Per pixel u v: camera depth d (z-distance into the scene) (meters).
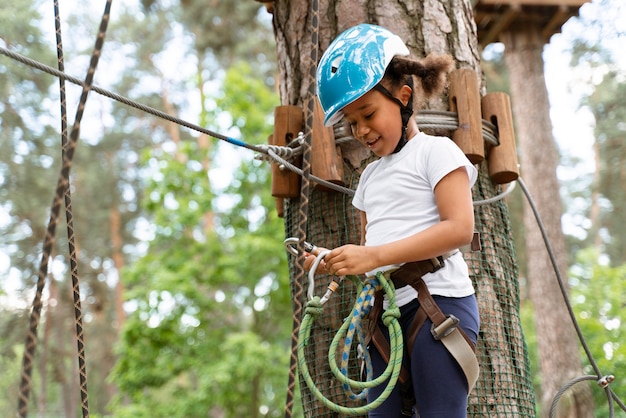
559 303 9.34
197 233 19.16
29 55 18.94
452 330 2.13
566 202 23.84
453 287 2.20
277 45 3.52
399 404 2.22
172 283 13.35
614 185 19.14
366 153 3.03
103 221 23.20
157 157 15.79
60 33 2.41
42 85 19.14
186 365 13.22
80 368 2.21
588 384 8.07
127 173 24.14
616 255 20.86
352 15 3.23
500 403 2.83
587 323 10.22
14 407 21.66
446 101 3.07
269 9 3.84
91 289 23.67
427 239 2.14
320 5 3.31
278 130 3.11
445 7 3.27
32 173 19.75
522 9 8.82
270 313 14.23
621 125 18.72
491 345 2.88
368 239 2.32
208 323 13.46
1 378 21.97
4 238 20.84
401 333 2.10
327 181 2.99
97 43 1.44
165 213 14.12
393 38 2.33
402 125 2.32
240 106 14.60
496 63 17.81
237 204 14.12
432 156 2.26
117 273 22.62
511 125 3.15
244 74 16.50
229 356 12.73
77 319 2.25
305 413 3.02
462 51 3.24
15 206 20.00
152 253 15.57
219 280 13.59
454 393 2.11
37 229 20.73
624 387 9.39
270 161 2.99
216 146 14.59
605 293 11.37
